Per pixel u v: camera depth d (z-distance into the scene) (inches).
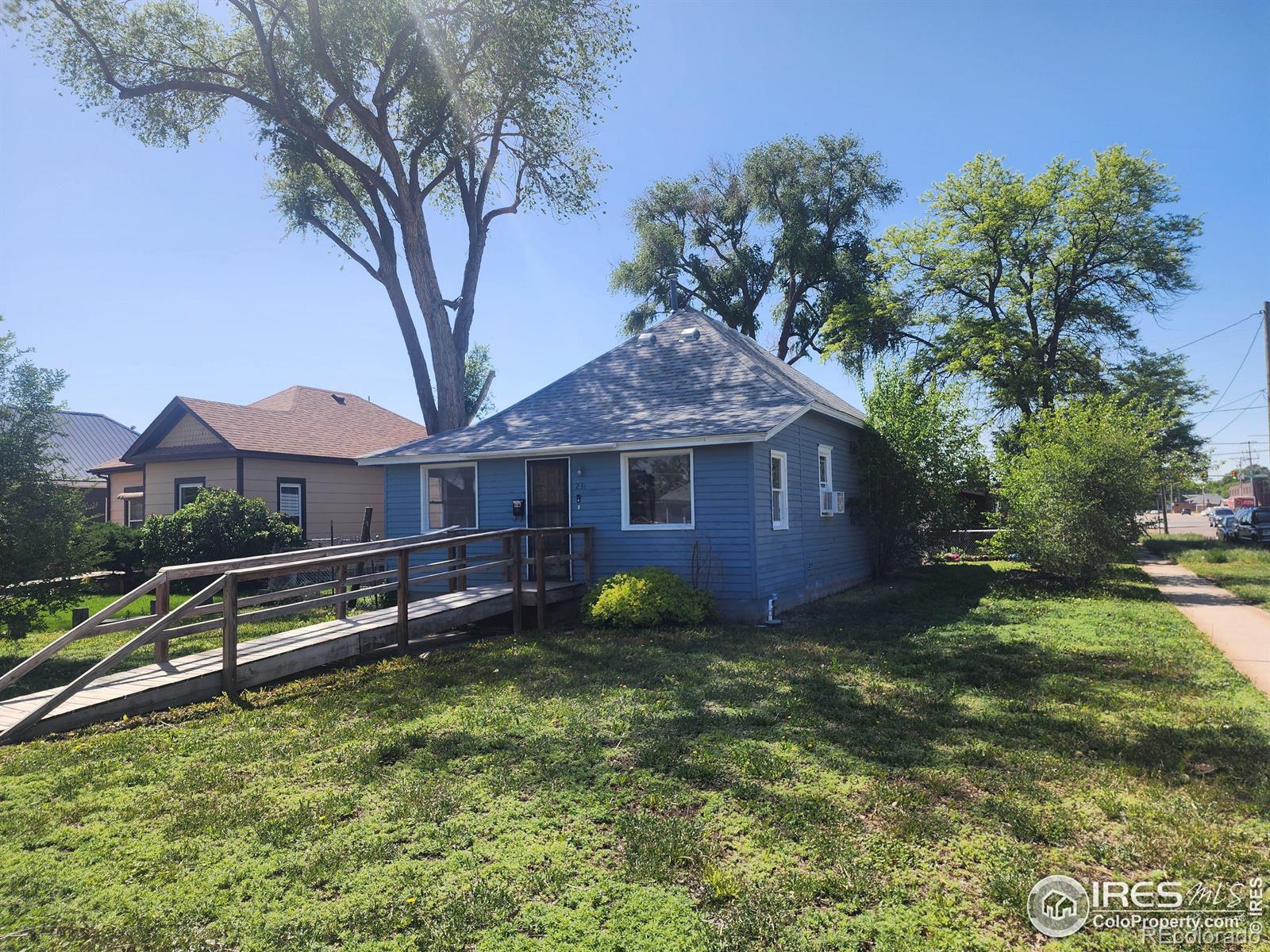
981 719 234.8
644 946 118.5
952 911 127.6
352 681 310.0
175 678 278.7
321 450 876.6
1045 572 649.6
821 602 530.0
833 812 164.7
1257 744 208.4
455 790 182.4
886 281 1187.3
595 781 187.3
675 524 476.4
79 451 1310.3
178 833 161.3
